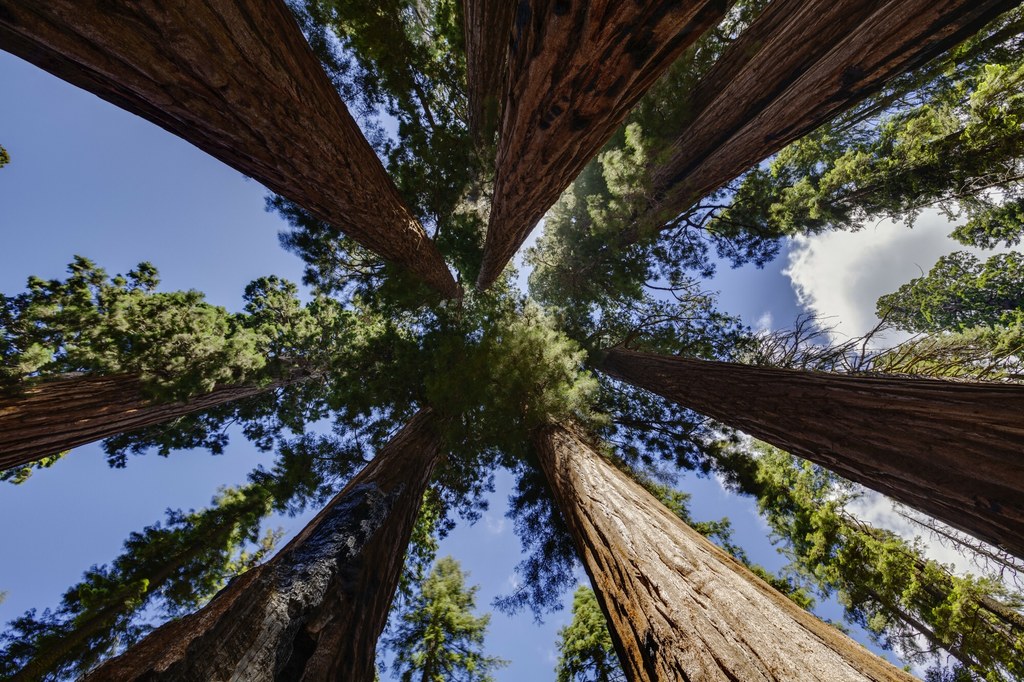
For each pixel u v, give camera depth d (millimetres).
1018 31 7879
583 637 9773
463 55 9617
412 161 9266
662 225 10539
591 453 6273
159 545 7695
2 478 8680
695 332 12008
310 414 11695
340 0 7551
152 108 2574
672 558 3492
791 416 5418
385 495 4840
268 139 3215
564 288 12430
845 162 9727
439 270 9047
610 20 2100
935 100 9375
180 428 10633
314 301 10617
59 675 6539
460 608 10688
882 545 8578
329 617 3139
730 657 2387
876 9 5203
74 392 5816
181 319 6484
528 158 3986
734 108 7000
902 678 2178
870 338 7508
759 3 9172
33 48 2008
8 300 6270
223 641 1930
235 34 2430
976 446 3561
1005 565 7129
